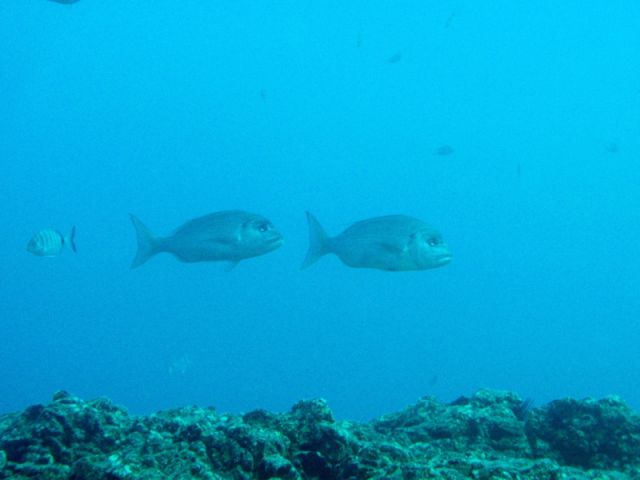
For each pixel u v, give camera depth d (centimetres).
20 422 342
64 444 330
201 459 315
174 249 397
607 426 349
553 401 362
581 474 333
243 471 314
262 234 396
